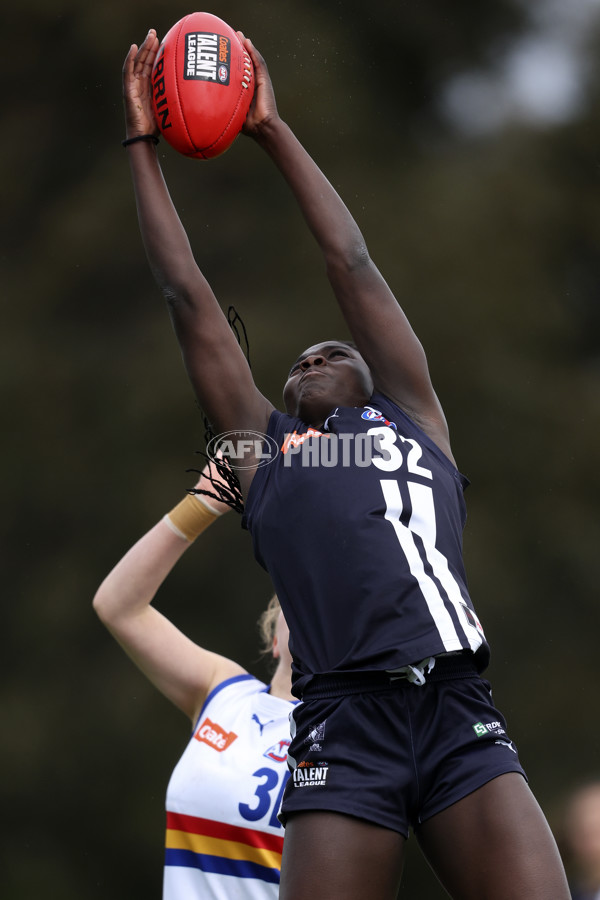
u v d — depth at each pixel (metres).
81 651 52.94
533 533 54.94
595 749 50.84
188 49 12.69
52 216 61.66
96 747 50.38
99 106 63.50
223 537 52.47
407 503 11.52
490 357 57.41
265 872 14.24
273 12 63.81
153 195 12.61
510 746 10.89
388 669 10.61
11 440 57.03
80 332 59.66
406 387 12.71
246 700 15.66
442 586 11.08
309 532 11.45
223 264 58.72
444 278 58.47
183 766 15.23
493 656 51.62
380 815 10.32
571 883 17.42
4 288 60.41
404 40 68.50
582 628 53.34
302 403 12.56
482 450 55.91
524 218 62.06
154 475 54.66
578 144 66.94
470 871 10.26
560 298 61.88
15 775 49.97
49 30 64.12
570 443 56.47
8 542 55.59
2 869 48.81
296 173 13.02
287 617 11.49
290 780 10.89
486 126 67.62
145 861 48.66
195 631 51.59
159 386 56.19
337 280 12.87
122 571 16.45
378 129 63.34
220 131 12.71
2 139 63.47
